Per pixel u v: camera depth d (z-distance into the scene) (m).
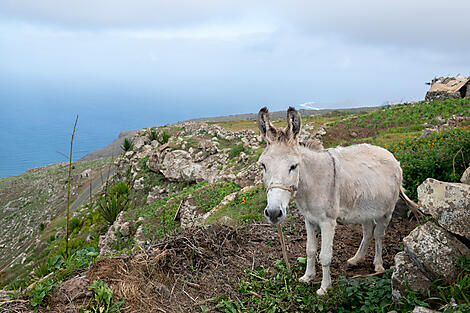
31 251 27.03
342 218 3.91
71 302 3.27
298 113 3.25
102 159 64.75
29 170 66.81
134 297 3.44
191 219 13.92
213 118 54.09
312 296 3.73
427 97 25.06
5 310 3.19
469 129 9.34
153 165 24.86
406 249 3.41
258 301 3.77
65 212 37.88
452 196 3.29
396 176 4.15
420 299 3.14
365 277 4.16
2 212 44.22
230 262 4.62
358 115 23.45
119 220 18.88
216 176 18.75
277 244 5.36
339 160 3.79
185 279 4.10
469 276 2.96
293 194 3.36
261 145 20.33
